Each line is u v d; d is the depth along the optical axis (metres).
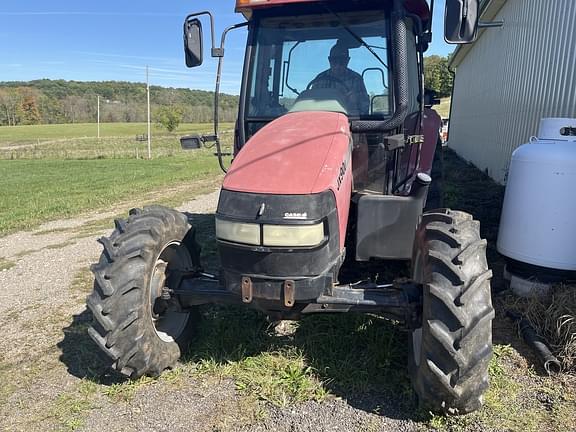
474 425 2.61
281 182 2.67
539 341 3.28
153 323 3.17
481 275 2.54
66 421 2.82
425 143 4.38
